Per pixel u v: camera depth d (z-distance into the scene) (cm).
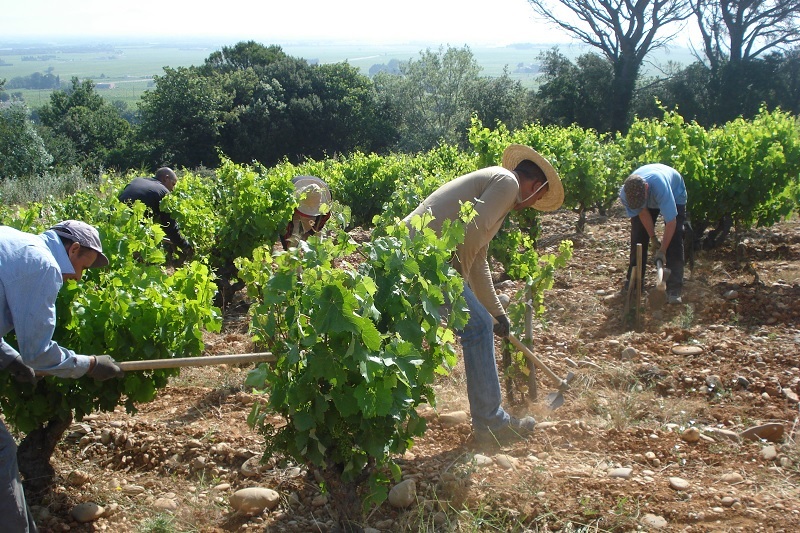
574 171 1191
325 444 362
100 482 443
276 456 454
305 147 5356
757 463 445
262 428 387
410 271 363
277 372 366
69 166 4531
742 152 941
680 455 453
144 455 469
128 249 520
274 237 884
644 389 569
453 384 582
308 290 337
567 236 1216
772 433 476
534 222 1082
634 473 433
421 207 467
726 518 381
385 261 365
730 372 581
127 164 4862
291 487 429
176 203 888
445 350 389
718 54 4750
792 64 4509
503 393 569
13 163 3391
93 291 440
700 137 1042
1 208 823
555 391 556
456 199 458
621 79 4619
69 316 418
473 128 1223
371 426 359
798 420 498
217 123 4853
